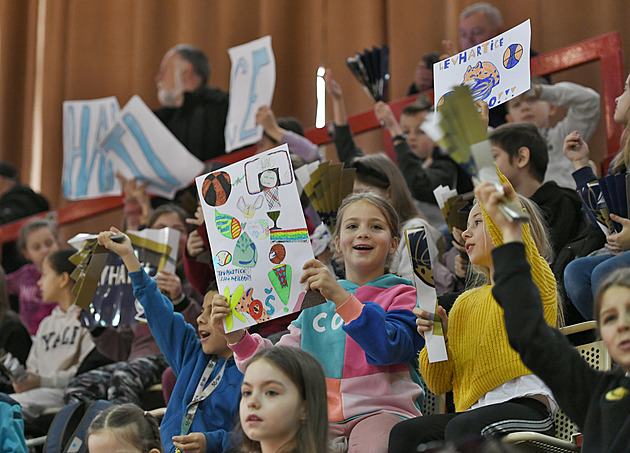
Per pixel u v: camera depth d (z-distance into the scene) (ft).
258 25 42.01
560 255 22.88
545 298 16.33
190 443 18.71
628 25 33.94
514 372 16.48
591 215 20.77
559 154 28.84
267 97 33.99
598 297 12.84
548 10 35.19
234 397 20.01
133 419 18.48
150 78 43.68
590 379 13.00
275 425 13.92
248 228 18.51
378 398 18.15
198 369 20.72
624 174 20.06
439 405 20.02
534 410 16.11
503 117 30.76
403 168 29.27
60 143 44.55
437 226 29.22
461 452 10.59
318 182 23.48
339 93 30.83
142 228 31.45
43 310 35.09
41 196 40.19
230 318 18.35
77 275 21.24
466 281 21.44
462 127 13.05
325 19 40.09
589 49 29.37
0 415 21.27
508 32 19.40
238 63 34.94
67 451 22.16
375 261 19.79
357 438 17.37
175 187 35.17
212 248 18.83
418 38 37.68
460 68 19.92
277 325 23.27
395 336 17.88
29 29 46.19
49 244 35.58
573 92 28.50
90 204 38.11
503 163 25.04
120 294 23.17
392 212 20.31
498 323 16.84
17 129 45.85
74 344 30.09
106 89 44.50
